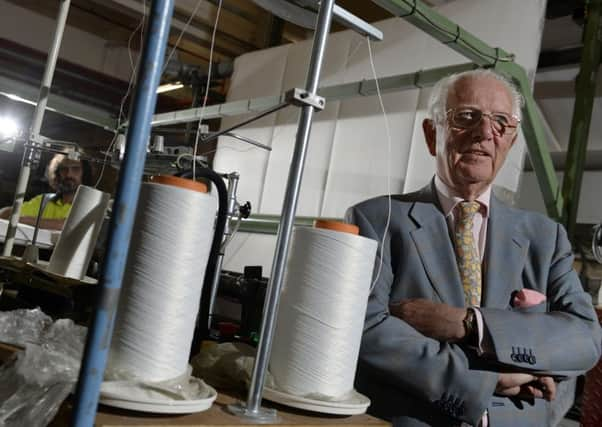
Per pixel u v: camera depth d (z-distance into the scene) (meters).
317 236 0.81
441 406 1.14
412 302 1.24
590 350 1.22
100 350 0.52
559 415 1.35
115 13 4.00
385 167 2.77
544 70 3.54
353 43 3.05
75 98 4.07
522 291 1.30
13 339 0.85
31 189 3.32
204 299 1.07
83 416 0.52
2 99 3.31
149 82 0.54
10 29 3.93
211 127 3.88
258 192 3.40
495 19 2.43
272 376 0.82
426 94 2.66
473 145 1.34
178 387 0.67
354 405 0.80
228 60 4.06
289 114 3.30
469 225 1.36
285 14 2.15
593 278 2.21
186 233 0.69
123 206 0.53
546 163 2.17
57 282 1.19
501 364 1.16
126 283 0.68
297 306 0.81
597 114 3.28
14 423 0.66
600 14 2.67
